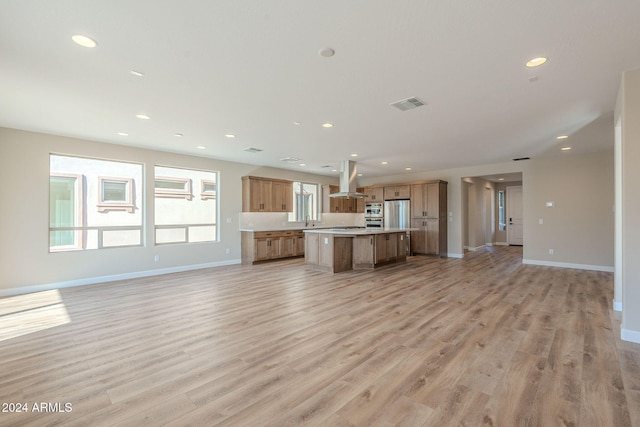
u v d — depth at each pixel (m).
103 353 2.59
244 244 7.53
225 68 2.67
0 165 4.48
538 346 2.69
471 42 2.27
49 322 3.34
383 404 1.89
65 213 5.19
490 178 10.23
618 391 2.00
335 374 2.24
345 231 6.55
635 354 2.52
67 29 2.09
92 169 5.48
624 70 2.71
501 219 11.39
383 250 6.82
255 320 3.38
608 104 3.52
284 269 6.59
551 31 2.13
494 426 1.68
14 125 4.41
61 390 2.05
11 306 3.93
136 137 5.08
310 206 9.59
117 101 3.43
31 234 4.73
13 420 1.74
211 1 1.81
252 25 2.06
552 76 2.82
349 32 2.15
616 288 3.69
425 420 1.73
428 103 3.50
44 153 4.85
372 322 3.30
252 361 2.45
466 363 2.39
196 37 2.20
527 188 7.08
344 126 4.40
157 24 2.04
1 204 4.50
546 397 1.94
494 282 5.19
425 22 2.03
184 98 3.35
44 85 3.00
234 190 7.43
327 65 2.62
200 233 6.91
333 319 3.40
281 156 6.72
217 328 3.15
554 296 4.29
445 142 5.37
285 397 1.96
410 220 8.85
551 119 4.08
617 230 3.67
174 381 2.16
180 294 4.51
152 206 6.06
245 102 3.47
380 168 8.45
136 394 2.00
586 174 6.35
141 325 3.24
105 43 2.27
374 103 3.50
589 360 2.42
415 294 4.45
